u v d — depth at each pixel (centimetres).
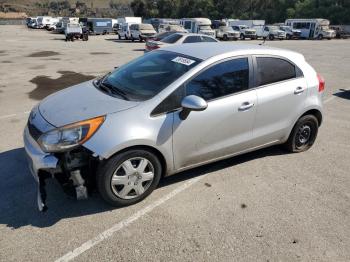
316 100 507
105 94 397
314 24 4688
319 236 339
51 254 305
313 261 306
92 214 362
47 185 412
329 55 2278
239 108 421
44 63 1581
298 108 488
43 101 419
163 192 405
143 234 334
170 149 380
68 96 406
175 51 451
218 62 409
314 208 386
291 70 479
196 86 391
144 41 3353
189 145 395
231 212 372
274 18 7788
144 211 369
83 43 3089
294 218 366
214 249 317
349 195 416
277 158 507
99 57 1900
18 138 564
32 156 344
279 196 407
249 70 434
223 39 4006
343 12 6488
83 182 351
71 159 346
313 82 498
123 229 340
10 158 486
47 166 332
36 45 2670
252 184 431
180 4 8900
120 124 346
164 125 368
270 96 450
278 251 317
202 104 356
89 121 341
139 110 359
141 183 375
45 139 339
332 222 361
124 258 303
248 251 315
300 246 324
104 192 356
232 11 8450
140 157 363
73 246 316
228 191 412
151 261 300
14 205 375
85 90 420
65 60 1725
